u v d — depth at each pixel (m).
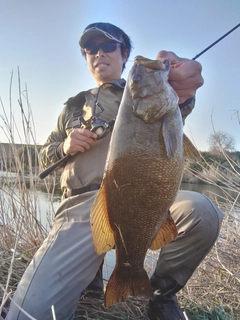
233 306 0.86
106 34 0.93
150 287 0.65
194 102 0.87
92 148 0.82
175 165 0.60
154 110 0.59
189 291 0.92
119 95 0.89
